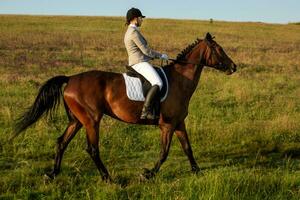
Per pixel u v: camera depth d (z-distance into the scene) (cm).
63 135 771
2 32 4238
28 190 686
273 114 1309
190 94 791
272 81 1981
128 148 951
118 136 1013
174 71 783
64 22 5922
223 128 1079
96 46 3356
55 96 746
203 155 919
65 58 2620
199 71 802
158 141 996
